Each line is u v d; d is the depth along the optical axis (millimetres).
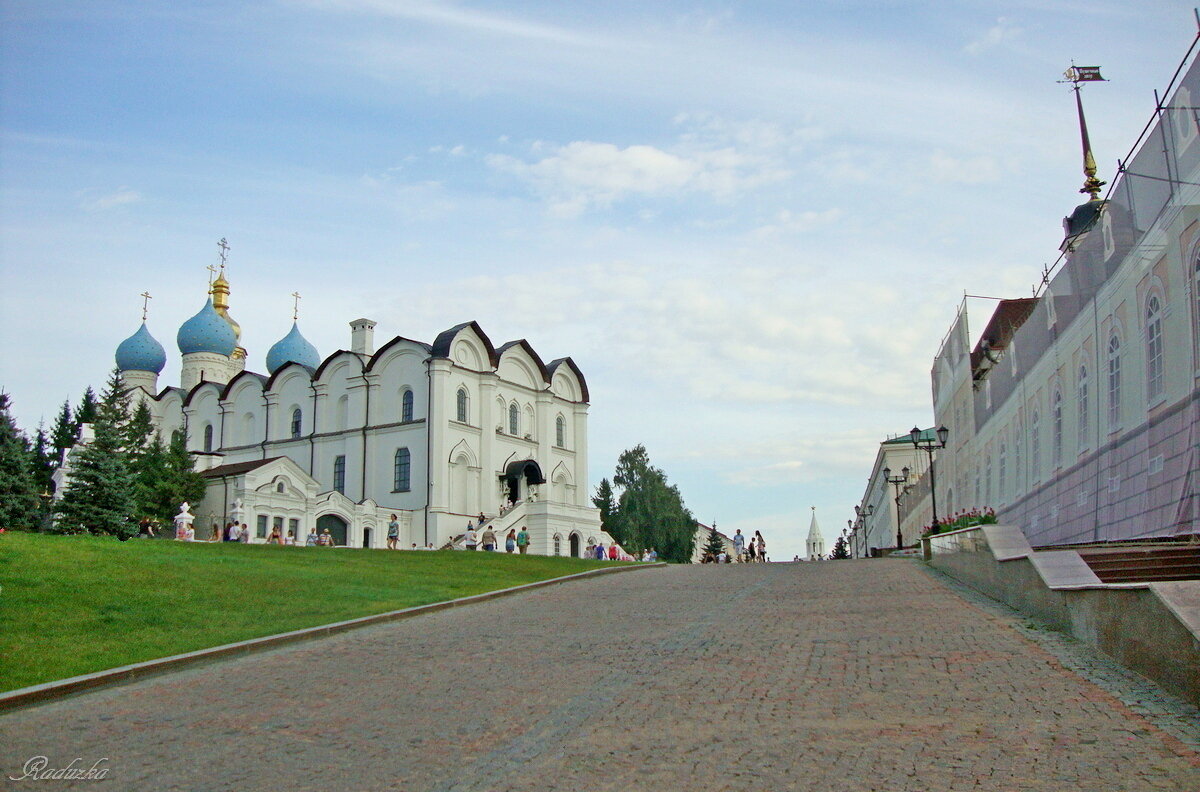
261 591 23203
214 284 100812
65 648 15969
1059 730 10055
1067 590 15734
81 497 46125
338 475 74125
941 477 50781
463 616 21672
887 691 12148
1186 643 11062
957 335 44656
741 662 14484
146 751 10648
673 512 100875
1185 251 19750
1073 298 26828
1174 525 20031
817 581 27406
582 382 84688
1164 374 20797
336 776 9578
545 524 70562
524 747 10320
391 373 72938
